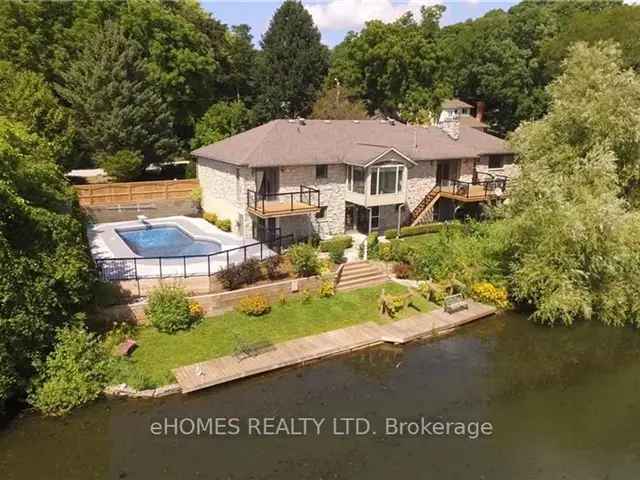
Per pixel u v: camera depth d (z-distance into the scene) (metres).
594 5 78.12
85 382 17.19
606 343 23.31
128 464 14.42
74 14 50.25
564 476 14.55
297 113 70.56
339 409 17.39
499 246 27.34
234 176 33.12
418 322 23.97
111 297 21.61
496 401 18.31
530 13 73.12
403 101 64.06
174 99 54.00
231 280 23.88
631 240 24.58
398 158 32.88
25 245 17.03
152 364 19.09
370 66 63.00
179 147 48.75
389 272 28.66
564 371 20.69
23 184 18.73
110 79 44.09
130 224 35.84
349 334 22.45
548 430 16.72
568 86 28.84
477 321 25.06
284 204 30.95
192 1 64.94
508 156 41.16
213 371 18.83
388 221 36.00
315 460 14.77
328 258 28.33
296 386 18.77
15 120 36.34
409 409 17.56
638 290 24.67
